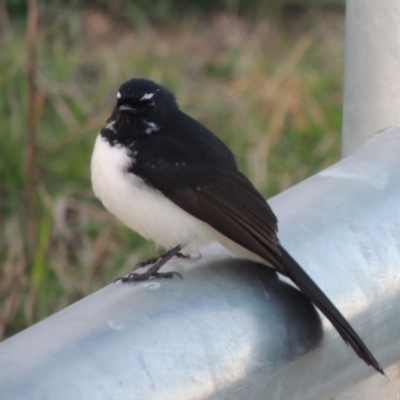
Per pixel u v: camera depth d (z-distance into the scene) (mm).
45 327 3637
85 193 12508
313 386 4219
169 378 3592
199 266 4570
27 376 3301
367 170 4992
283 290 4309
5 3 16375
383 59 5914
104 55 15336
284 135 13633
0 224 11750
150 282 4219
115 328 3658
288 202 4871
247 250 5598
